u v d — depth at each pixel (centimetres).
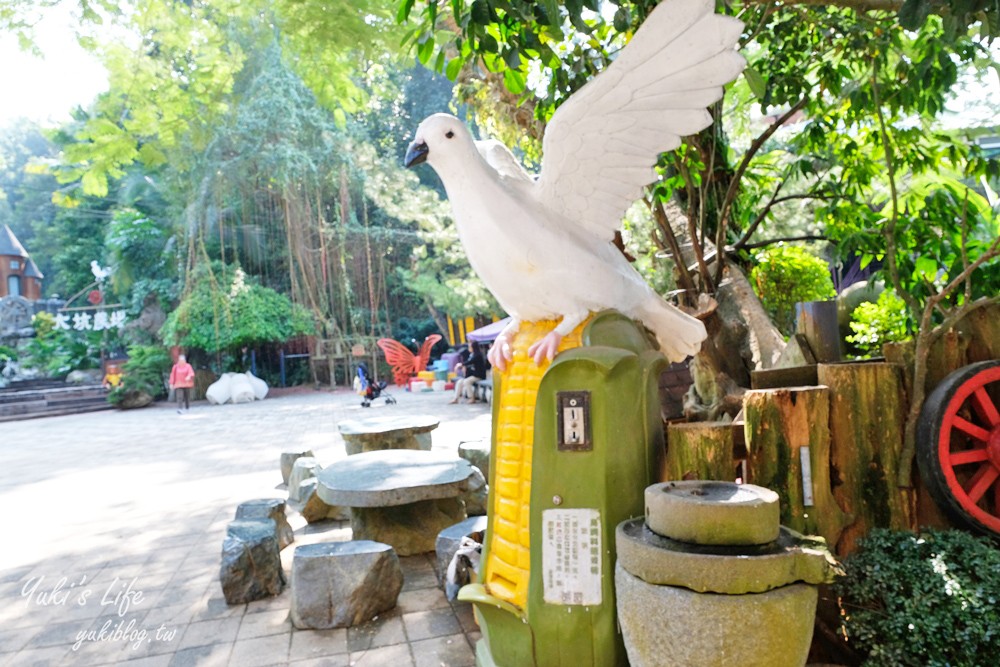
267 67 1978
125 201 2355
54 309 2697
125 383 1889
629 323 236
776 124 457
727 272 499
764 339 452
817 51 437
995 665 188
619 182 225
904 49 446
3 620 362
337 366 2298
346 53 525
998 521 227
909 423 244
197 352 2108
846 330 505
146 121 562
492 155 263
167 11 522
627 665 216
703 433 242
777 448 244
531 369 237
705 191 469
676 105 211
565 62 360
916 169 437
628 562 182
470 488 488
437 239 1566
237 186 2053
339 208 2223
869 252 433
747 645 160
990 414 234
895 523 245
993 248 247
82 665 305
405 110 2562
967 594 197
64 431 1351
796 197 514
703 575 163
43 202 3303
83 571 440
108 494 689
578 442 218
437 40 339
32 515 609
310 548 353
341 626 331
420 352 2181
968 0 200
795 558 167
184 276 2070
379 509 459
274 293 2109
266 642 320
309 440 1041
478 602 234
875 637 211
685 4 202
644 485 222
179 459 902
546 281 225
